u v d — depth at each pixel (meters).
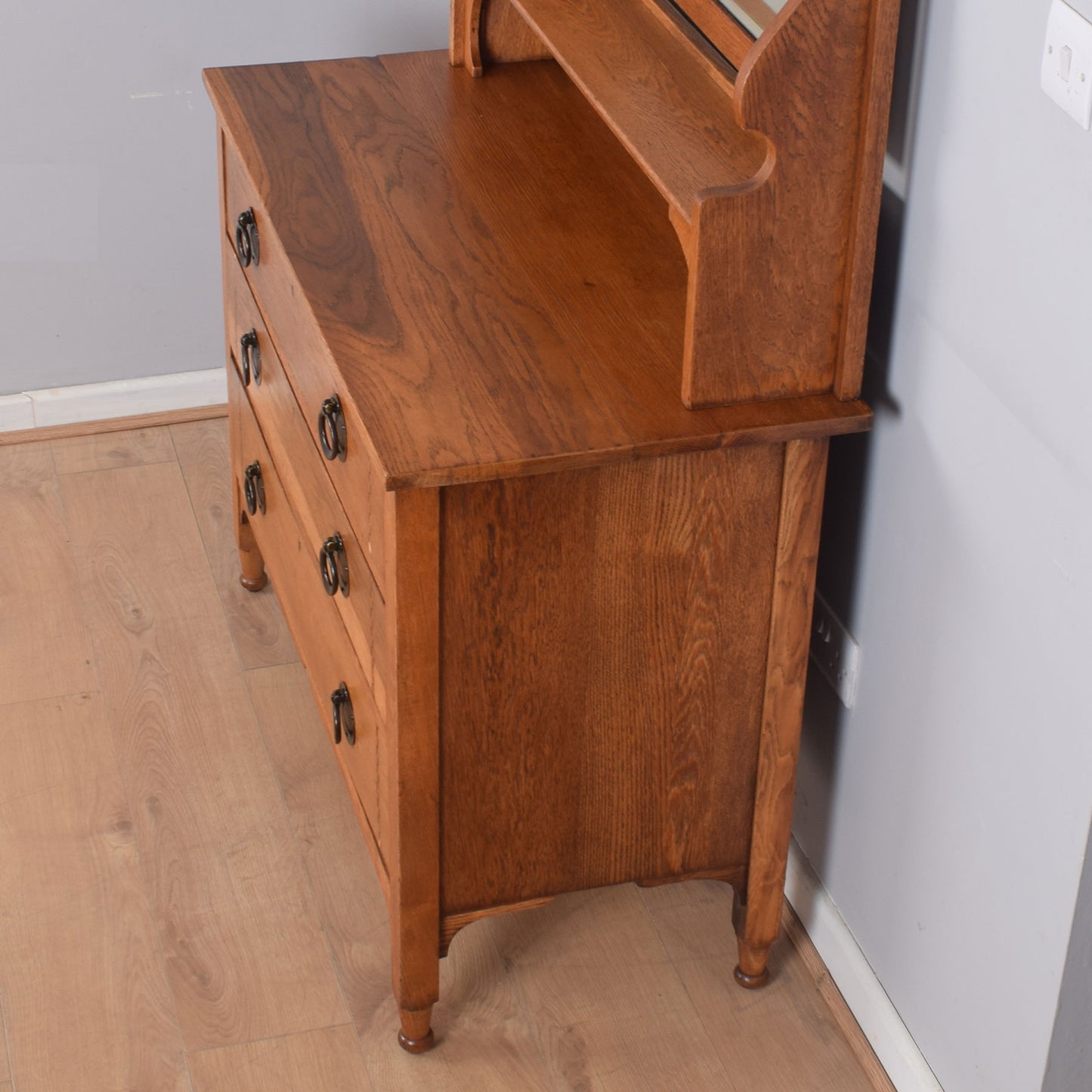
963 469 1.56
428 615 1.63
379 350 1.67
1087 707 1.40
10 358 3.00
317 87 2.21
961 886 1.70
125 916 2.13
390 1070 1.95
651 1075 1.95
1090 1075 1.62
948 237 1.52
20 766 2.35
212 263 3.00
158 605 2.66
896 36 1.44
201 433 3.08
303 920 2.14
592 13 1.89
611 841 1.89
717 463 1.64
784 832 1.93
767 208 1.50
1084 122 1.27
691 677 1.79
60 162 2.82
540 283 1.81
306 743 2.41
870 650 1.84
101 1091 1.90
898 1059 1.90
